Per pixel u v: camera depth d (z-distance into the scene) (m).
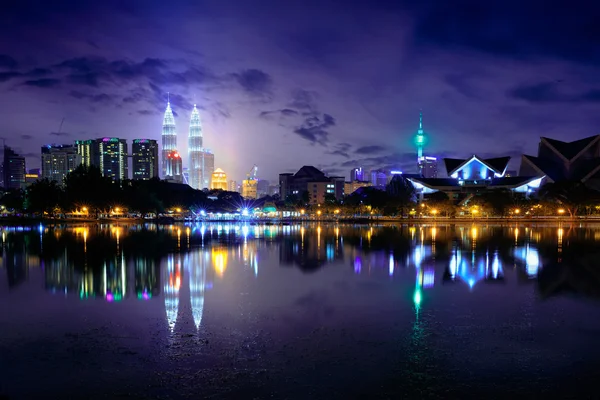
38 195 133.25
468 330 18.61
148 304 23.44
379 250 50.69
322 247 54.78
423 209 168.12
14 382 13.66
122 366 14.79
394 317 20.67
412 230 95.31
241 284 29.12
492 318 20.48
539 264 38.25
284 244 59.50
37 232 88.50
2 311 22.02
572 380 13.73
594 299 24.45
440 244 58.25
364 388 13.17
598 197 141.50
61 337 17.84
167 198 181.75
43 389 13.22
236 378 13.83
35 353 16.06
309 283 29.45
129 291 26.83
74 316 21.03
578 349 16.36
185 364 14.94
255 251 50.03
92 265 38.19
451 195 189.38
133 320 20.27
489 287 27.94
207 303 23.61
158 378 13.88
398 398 12.59
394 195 175.75
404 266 37.38
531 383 13.53
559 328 18.89
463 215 169.88
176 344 16.91
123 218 166.50
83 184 136.00
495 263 38.94
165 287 28.08
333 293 26.14
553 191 146.50
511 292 26.34
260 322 19.86
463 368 14.62
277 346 16.62
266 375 14.04
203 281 30.27
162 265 38.22
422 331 18.45
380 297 25.02
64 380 13.78
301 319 20.34
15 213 181.25
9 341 17.36
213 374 14.14
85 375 14.12
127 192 152.00
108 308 22.58
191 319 20.44
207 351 16.12
